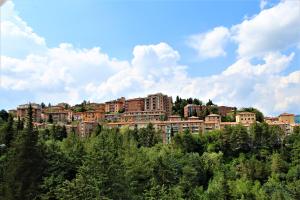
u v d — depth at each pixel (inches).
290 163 5068.9
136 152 4180.6
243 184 4192.9
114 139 4778.5
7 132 3745.1
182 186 3799.2
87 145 4153.5
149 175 3476.9
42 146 3019.2
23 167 2507.4
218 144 5718.5
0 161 2960.1
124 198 2352.4
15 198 2265.0
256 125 5797.2
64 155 3110.2
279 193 3848.4
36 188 2417.6
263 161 5369.1
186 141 5664.4
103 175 2252.7
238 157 5477.4
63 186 2269.9
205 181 4522.6
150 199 2630.4
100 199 2049.7
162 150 5108.3
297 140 5531.5
